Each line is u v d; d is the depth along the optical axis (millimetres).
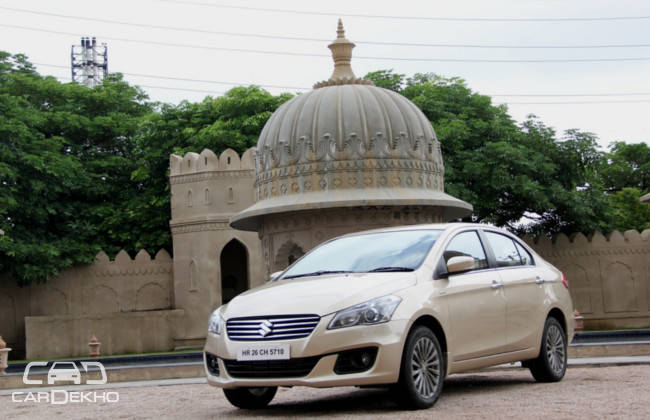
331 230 17188
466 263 8039
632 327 31359
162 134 34594
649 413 6703
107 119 36031
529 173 31375
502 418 6602
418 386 7348
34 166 29531
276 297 7562
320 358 7074
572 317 10062
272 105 34719
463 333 8031
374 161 17297
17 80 36875
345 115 17594
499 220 33250
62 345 28953
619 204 43344
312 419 7137
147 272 31266
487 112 33969
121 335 29594
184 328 29922
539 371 9430
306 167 17406
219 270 29781
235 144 33531
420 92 33438
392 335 7125
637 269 31562
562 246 31719
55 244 30391
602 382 9281
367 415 7129
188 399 9859
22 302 30156
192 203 30172
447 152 31141
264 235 18312
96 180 34844
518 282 9062
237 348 7391
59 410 9492
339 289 7410
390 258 8266
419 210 17484
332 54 19438
